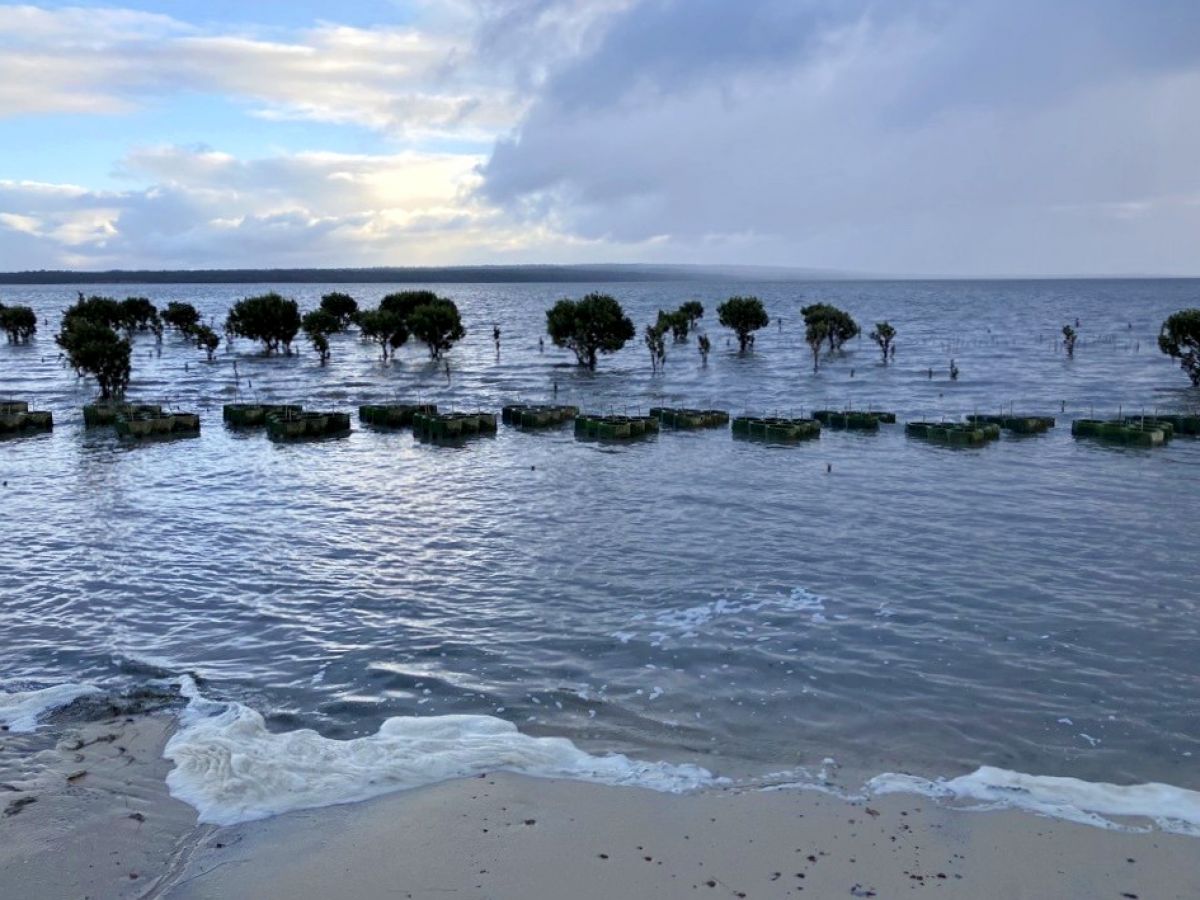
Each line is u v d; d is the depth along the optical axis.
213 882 13.21
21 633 23.55
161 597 26.27
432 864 13.49
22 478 43.50
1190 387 74.50
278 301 114.38
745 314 110.25
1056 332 142.62
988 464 45.31
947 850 13.75
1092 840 14.01
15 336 132.88
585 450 50.47
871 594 25.88
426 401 70.12
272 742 17.53
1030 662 21.05
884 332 95.69
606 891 12.77
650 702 19.23
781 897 12.59
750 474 43.38
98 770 16.45
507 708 19.02
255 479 43.12
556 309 93.75
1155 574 27.45
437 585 27.17
